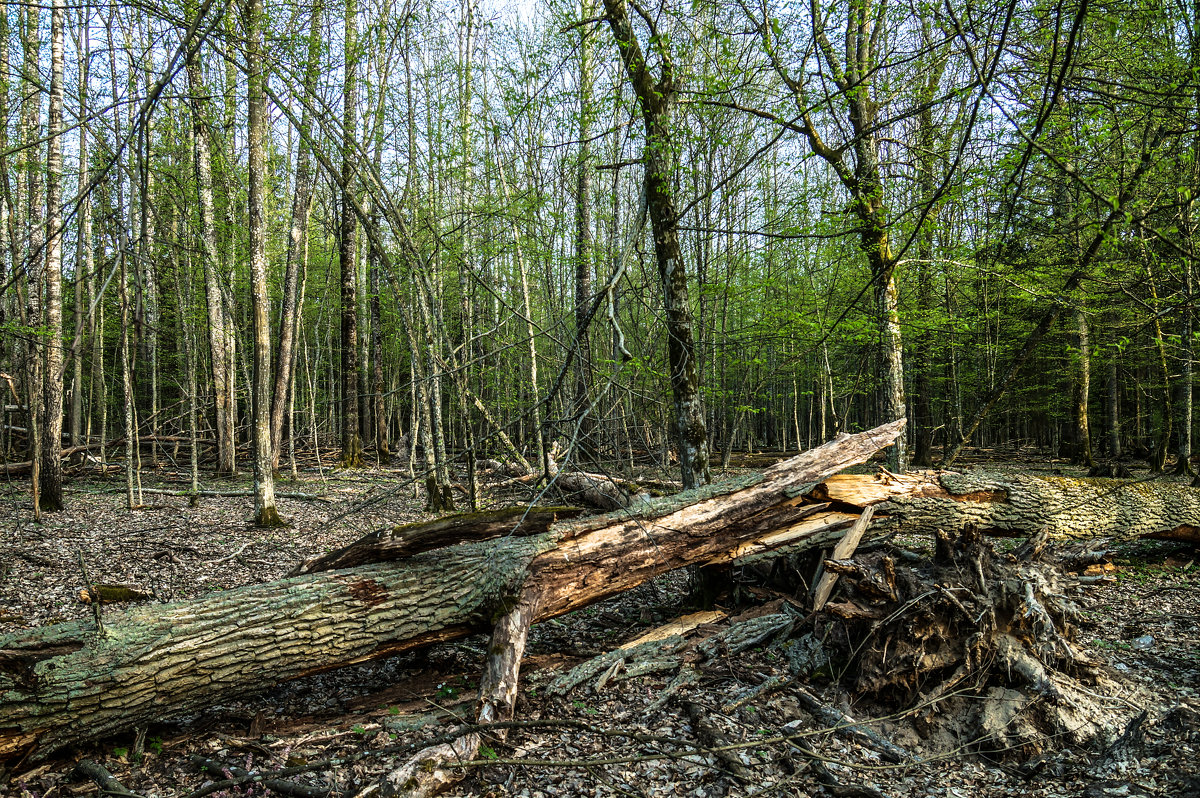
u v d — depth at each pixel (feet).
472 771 10.31
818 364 53.16
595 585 14.39
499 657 12.25
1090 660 12.79
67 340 49.75
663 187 19.15
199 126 20.39
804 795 9.96
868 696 12.57
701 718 11.97
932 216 20.63
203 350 54.95
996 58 8.32
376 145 30.76
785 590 17.28
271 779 10.05
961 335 43.96
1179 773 9.52
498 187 37.47
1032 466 53.67
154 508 35.37
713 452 72.84
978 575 12.82
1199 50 12.73
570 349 13.58
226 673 11.18
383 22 24.25
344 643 12.21
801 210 26.84
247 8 15.35
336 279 67.97
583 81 23.03
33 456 28.86
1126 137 17.58
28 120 35.42
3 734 9.62
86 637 10.65
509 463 38.78
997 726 11.28
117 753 10.83
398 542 13.35
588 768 10.09
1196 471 47.88
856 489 17.53
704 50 20.54
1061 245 20.97
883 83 22.20
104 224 13.14
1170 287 16.65
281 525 30.71
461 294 39.19
